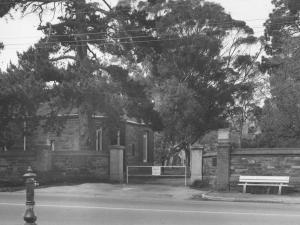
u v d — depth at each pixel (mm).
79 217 13383
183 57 36688
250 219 13156
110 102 28906
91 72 29891
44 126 29766
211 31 38406
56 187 25453
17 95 26938
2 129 28672
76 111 38562
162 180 30469
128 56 31984
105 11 32594
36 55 29391
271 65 41656
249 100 43375
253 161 23500
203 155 26531
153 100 33719
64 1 31578
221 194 21656
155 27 36250
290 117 26625
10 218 13141
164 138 38500
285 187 22203
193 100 34469
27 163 29109
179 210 15164
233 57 41219
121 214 14078
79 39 31719
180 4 37188
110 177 29109
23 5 31812
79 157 29484
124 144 40812
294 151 22750
